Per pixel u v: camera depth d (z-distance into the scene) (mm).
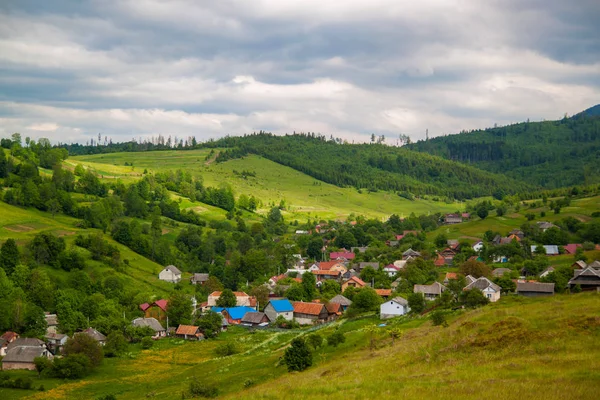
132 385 108938
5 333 143000
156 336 163750
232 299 198000
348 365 77188
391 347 89438
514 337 67688
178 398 89688
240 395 62594
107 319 159250
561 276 166375
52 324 158125
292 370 93375
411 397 49562
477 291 135000
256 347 136875
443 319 105625
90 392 104250
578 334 65438
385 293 192375
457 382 53938
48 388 107688
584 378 50188
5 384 108688
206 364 121062
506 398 46219
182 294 193125
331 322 167500
